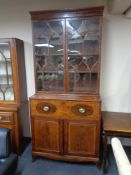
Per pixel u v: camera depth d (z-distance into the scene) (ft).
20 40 7.75
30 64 8.48
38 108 7.03
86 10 6.37
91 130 6.77
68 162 7.48
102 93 8.11
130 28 7.30
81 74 7.11
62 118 6.90
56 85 7.42
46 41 7.16
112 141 3.67
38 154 7.45
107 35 7.51
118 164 3.08
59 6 7.68
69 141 7.05
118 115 7.59
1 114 7.57
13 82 7.61
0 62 7.95
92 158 7.00
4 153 5.43
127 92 7.90
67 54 6.94
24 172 6.81
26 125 8.95
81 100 6.59
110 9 6.87
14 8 8.08
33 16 6.86
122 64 7.69
